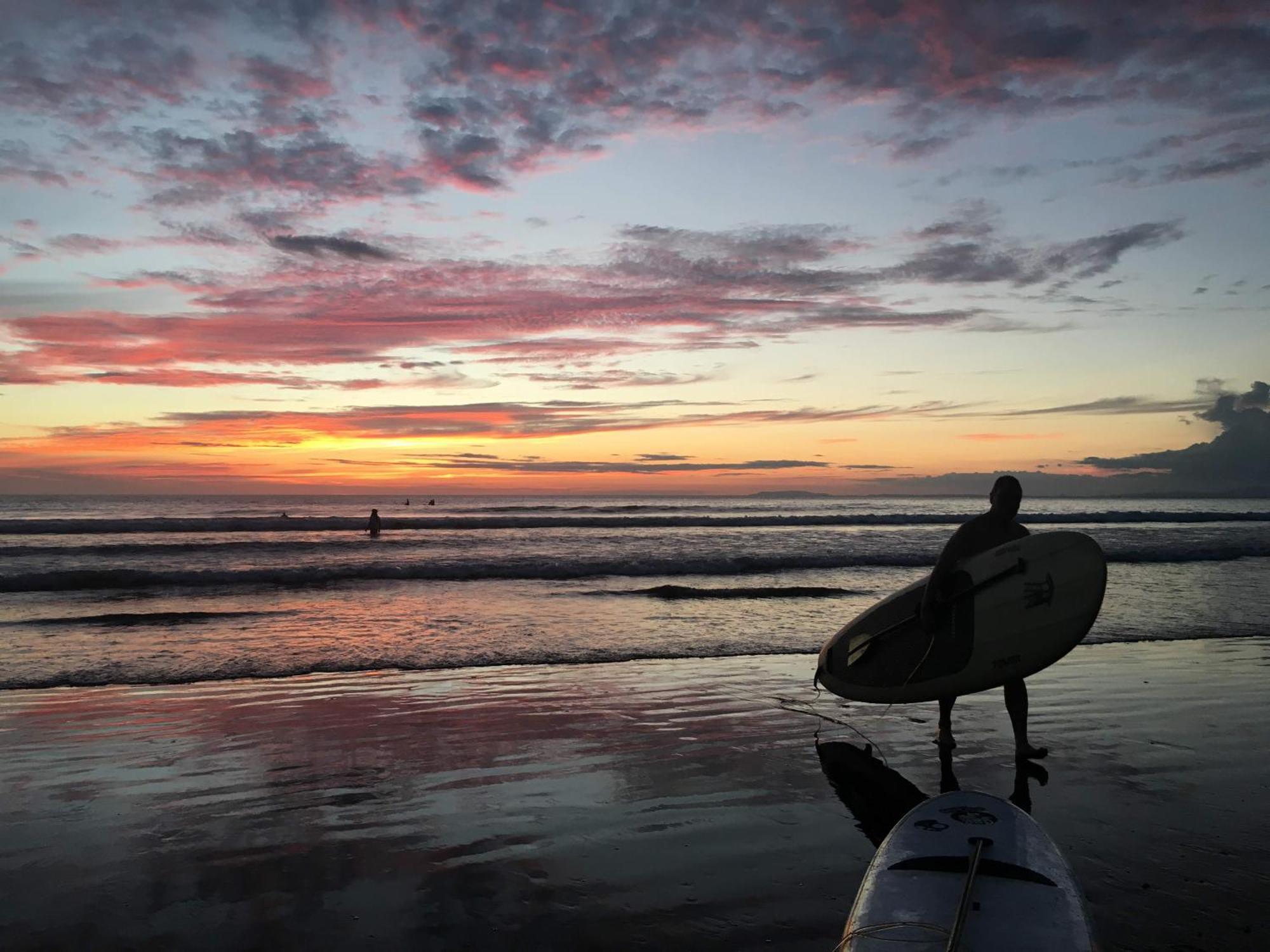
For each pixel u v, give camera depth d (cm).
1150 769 493
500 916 313
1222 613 1102
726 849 378
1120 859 358
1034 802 435
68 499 11344
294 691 693
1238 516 4956
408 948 290
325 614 1113
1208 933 294
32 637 938
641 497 15912
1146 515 4831
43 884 341
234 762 506
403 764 504
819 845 382
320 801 440
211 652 848
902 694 561
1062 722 603
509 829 402
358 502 10512
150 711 627
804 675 766
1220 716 618
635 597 1309
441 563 1802
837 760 514
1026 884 284
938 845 312
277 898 329
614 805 433
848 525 4141
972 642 537
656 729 582
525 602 1249
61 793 450
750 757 519
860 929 262
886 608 598
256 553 2141
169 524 3147
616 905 322
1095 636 938
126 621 1050
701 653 863
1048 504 10869
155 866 359
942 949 249
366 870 355
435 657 831
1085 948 248
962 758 516
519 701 663
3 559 1978
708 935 298
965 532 555
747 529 3612
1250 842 379
